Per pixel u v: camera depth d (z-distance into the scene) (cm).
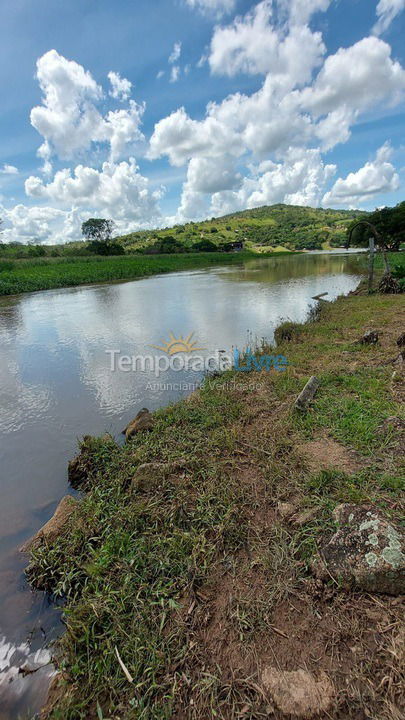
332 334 688
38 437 411
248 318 991
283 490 266
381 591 181
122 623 185
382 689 145
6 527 281
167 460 322
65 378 591
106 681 164
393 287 1097
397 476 259
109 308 1255
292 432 349
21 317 1166
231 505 255
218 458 320
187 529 245
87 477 326
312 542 213
